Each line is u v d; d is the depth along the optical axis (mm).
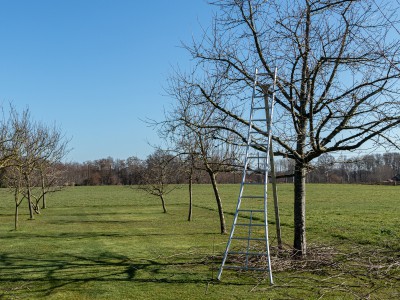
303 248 9781
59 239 15352
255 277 8672
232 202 36719
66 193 53312
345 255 10164
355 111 8906
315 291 7645
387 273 8883
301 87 9523
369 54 8523
